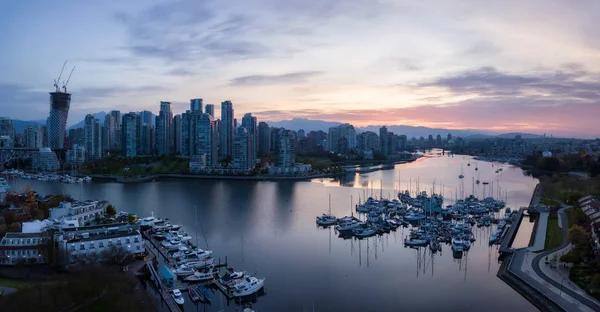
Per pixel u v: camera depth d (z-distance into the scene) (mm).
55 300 158000
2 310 148625
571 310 165625
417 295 194625
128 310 162375
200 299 184375
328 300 189375
